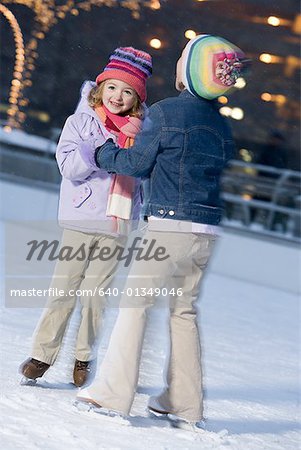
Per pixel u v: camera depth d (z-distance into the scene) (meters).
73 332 7.14
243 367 7.47
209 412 5.77
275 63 16.47
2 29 17.06
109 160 5.23
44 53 16.95
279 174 15.88
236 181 15.88
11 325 7.14
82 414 5.05
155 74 16.52
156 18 16.52
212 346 8.16
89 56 16.94
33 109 17.00
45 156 15.66
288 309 11.64
